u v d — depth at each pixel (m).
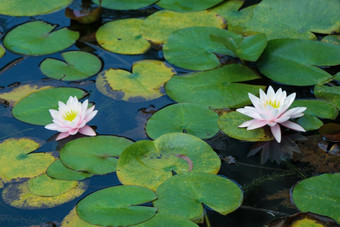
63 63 2.64
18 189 1.79
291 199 1.71
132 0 3.26
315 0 2.90
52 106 2.27
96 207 1.65
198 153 1.92
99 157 1.93
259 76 2.46
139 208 1.63
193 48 2.71
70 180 1.82
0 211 1.69
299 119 2.13
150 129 2.10
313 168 1.88
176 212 1.62
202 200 1.67
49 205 1.71
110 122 2.18
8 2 3.25
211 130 2.08
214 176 1.80
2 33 2.94
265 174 1.85
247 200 1.71
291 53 2.57
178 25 2.97
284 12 2.94
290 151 1.98
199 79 2.44
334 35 2.75
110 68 2.59
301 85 2.37
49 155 1.97
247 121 2.09
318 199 1.66
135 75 2.51
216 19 3.02
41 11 3.17
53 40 2.86
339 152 1.96
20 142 2.05
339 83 2.38
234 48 2.45
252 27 2.91
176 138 1.99
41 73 2.56
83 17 2.97
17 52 2.75
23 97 2.34
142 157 1.90
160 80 2.46
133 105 2.29
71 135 2.12
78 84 2.46
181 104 2.23
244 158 1.95
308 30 2.83
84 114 2.12
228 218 1.62
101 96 2.36
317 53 2.54
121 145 2.01
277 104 2.11
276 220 1.58
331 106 2.20
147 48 2.78
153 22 3.02
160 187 1.74
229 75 2.46
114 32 2.94
